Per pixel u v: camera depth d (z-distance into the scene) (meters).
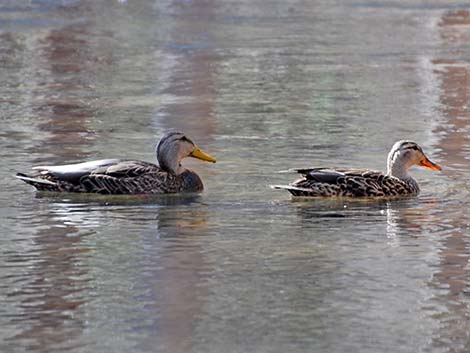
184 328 11.81
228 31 40.16
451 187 17.88
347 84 29.16
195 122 23.69
